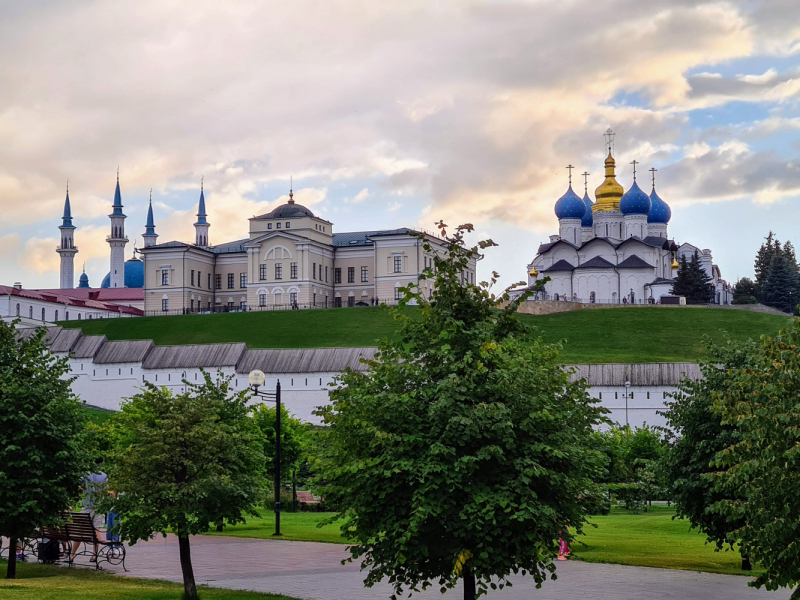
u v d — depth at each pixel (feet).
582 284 634.84
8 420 103.30
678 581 118.01
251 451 106.63
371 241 643.86
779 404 78.74
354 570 123.03
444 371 83.25
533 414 79.77
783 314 575.79
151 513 98.17
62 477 103.81
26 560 125.18
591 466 86.33
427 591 111.65
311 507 241.35
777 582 78.48
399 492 81.66
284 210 629.51
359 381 86.43
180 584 106.42
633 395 347.36
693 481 130.72
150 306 641.40
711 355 140.05
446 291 86.28
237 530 177.58
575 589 111.45
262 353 404.77
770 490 77.56
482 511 77.00
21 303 586.04
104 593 94.12
